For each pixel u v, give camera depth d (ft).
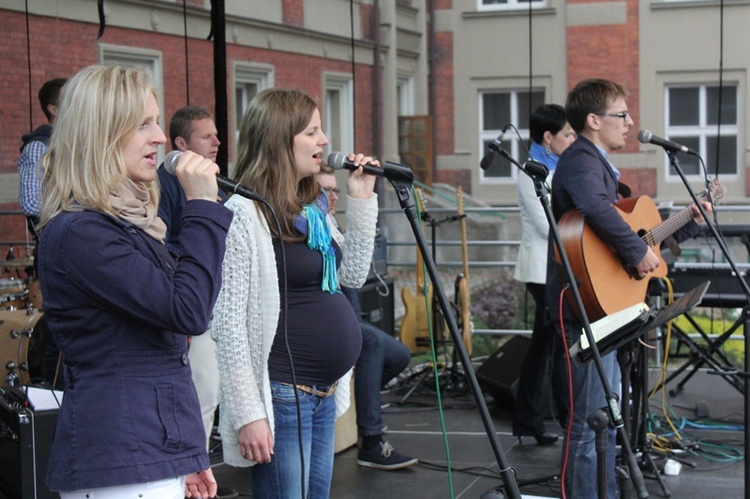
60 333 6.49
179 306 6.38
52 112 16.42
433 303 20.51
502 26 53.93
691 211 13.84
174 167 7.00
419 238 8.05
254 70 37.29
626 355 11.69
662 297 17.48
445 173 55.16
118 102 6.42
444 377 20.31
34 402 11.20
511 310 40.22
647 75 51.24
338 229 9.94
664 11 50.96
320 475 8.96
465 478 14.52
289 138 8.56
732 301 17.06
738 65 50.01
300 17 40.75
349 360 8.87
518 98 54.54
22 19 25.80
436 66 55.06
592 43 52.13
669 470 14.46
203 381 13.01
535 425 15.99
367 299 19.53
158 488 6.45
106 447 6.31
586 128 12.44
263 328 8.32
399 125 52.80
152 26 30.66
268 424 8.26
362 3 47.01
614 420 9.45
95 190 6.37
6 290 16.40
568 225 12.26
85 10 27.91
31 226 16.97
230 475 14.70
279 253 8.54
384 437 16.83
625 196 16.42
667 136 51.65
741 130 50.29
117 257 6.29
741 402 18.70
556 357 15.08
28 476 10.92
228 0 35.06
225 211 6.80
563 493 11.59
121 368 6.42
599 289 12.07
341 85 45.57
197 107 13.94
